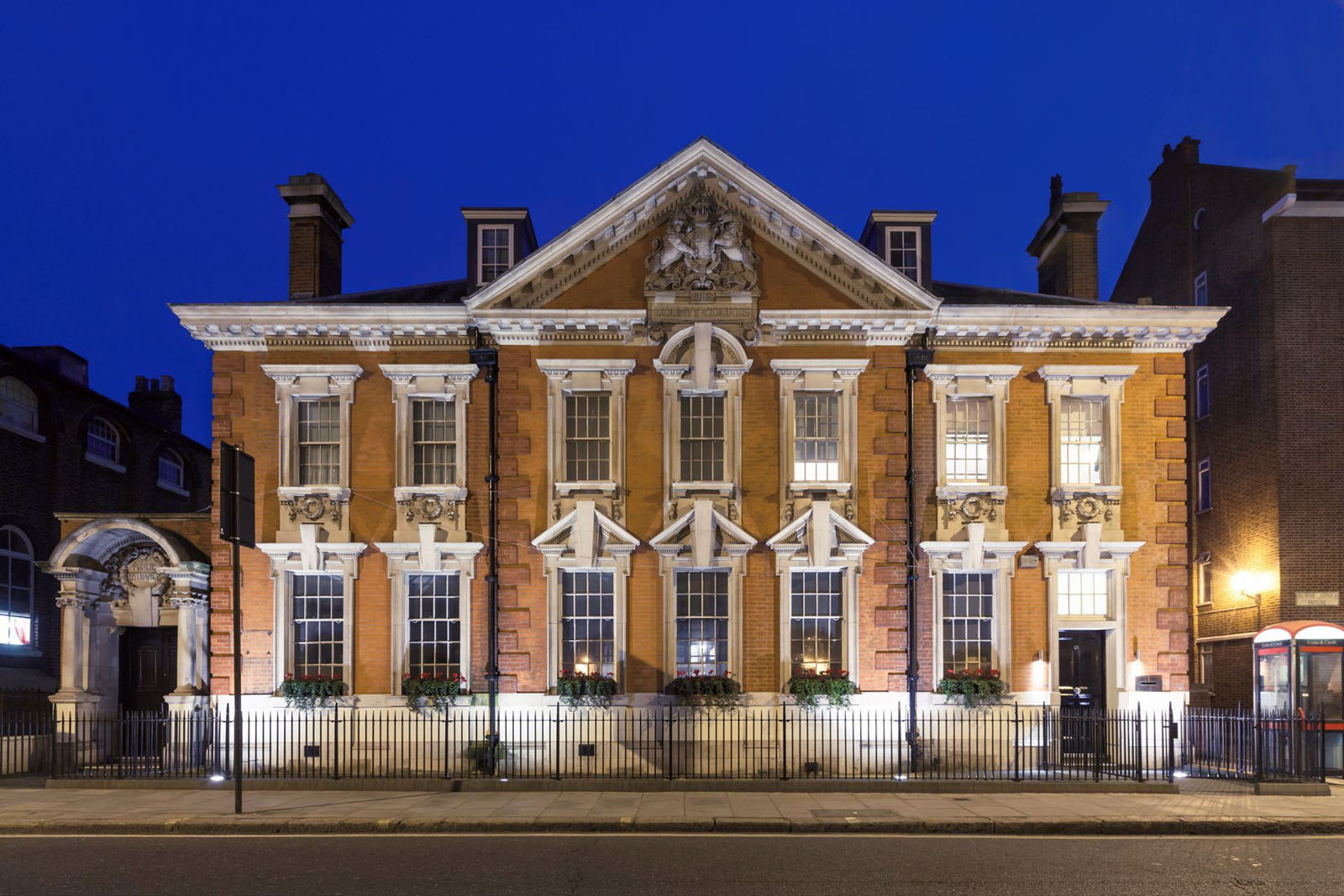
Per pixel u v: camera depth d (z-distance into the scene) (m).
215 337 21.28
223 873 11.41
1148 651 21.00
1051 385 21.34
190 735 20.28
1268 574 24.17
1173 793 17.22
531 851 12.60
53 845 13.17
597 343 21.14
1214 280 27.42
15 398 25.53
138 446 30.55
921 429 21.20
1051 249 25.61
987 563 20.88
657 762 19.83
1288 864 12.02
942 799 16.53
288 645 20.80
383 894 10.41
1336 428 23.89
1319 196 24.06
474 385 21.31
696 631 20.72
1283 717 18.91
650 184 20.73
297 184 23.52
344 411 21.20
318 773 19.66
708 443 21.03
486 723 20.22
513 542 20.78
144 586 22.50
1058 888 10.78
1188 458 28.73
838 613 20.80
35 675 25.39
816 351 21.03
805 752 19.95
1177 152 29.88
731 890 10.59
